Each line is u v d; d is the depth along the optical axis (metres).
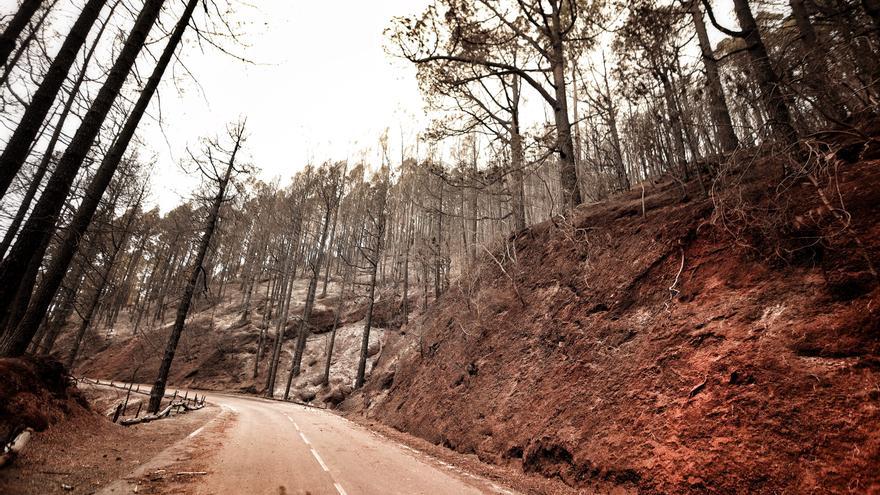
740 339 6.21
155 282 51.12
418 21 13.43
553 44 15.13
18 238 5.66
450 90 16.03
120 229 12.21
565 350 9.68
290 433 11.61
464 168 14.84
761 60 8.25
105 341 42.44
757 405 5.38
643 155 14.52
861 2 7.80
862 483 4.10
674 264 8.62
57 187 6.03
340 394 25.94
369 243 43.28
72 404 7.71
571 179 14.76
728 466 5.15
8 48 5.28
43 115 5.61
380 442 11.41
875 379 4.62
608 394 7.62
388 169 37.75
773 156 7.23
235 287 53.16
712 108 10.45
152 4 7.45
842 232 5.99
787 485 4.57
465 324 15.70
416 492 5.98
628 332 8.38
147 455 7.00
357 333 36.84
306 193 40.44
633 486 5.98
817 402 4.90
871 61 7.03
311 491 5.54
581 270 11.45
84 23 6.11
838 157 7.08
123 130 8.18
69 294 21.36
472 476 7.56
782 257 6.63
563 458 7.43
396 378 19.55
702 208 8.89
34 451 5.45
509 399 10.13
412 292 39.69
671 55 10.67
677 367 6.79
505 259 16.36
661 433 6.18
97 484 4.89
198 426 11.67
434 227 33.91
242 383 33.38
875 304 5.12
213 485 5.38
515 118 16.56
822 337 5.36
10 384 6.14
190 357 37.09
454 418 11.71
